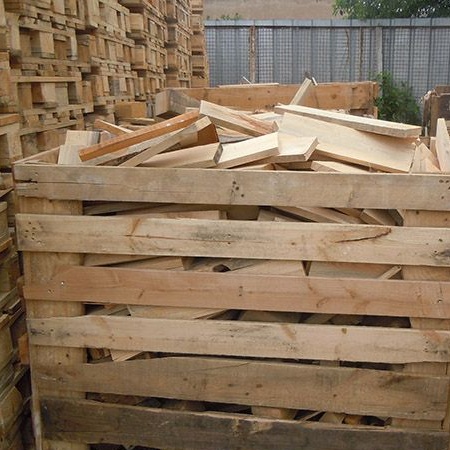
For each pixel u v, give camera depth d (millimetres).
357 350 1997
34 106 2854
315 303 1966
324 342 2004
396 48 11555
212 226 1946
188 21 7129
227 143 2303
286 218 2008
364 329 1979
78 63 3369
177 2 6246
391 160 2070
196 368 2078
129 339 2082
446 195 1840
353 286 1937
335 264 1980
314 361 2072
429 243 1878
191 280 1997
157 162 2012
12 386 2309
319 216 1968
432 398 2008
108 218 1985
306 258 1933
